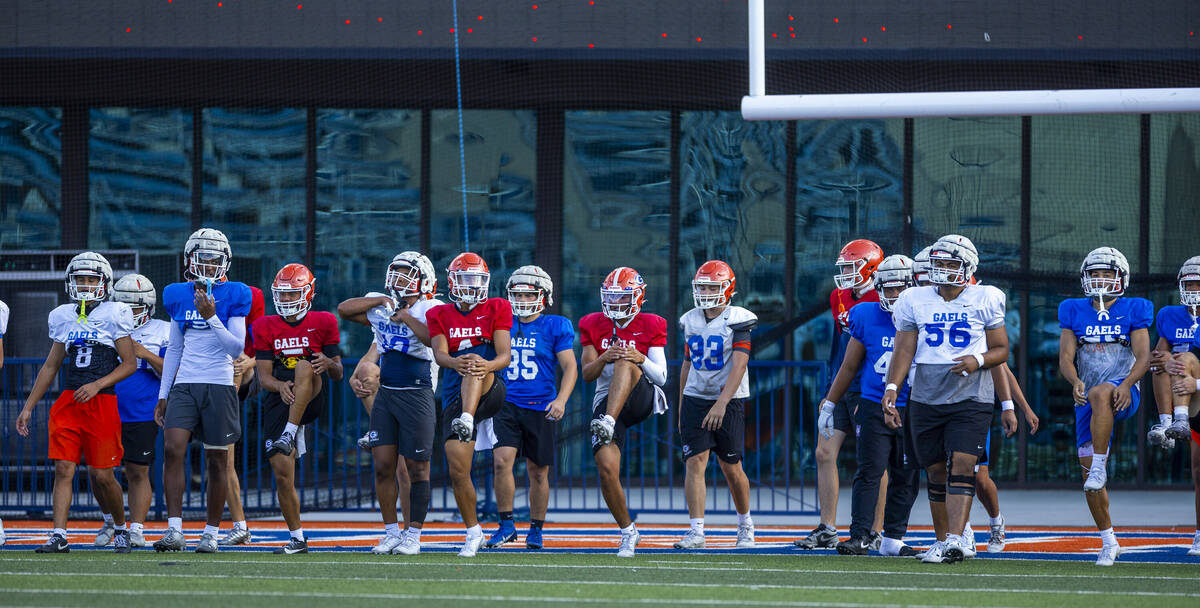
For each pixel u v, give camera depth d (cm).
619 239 4481
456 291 2459
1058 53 4069
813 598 1950
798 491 4259
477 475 4025
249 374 2756
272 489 3769
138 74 4488
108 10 4238
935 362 2364
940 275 2361
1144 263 4328
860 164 4434
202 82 4491
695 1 4178
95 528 3291
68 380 2625
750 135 4469
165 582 2089
